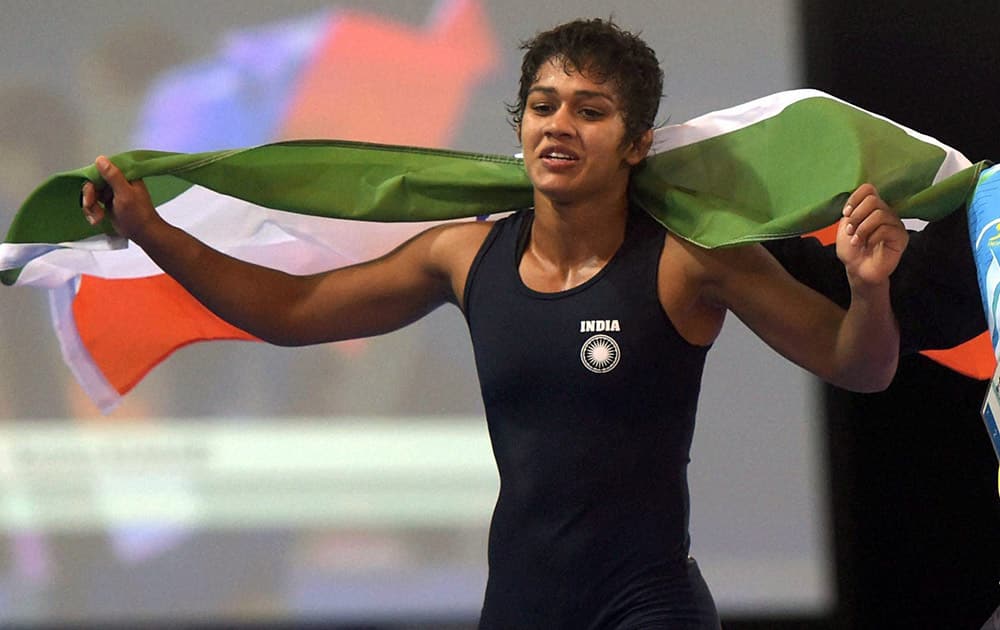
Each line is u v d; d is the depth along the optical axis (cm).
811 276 814
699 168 771
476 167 804
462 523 1180
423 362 1177
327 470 1183
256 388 1180
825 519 1188
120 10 1169
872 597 1193
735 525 1187
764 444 1185
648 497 721
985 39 1161
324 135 1168
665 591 714
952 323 763
